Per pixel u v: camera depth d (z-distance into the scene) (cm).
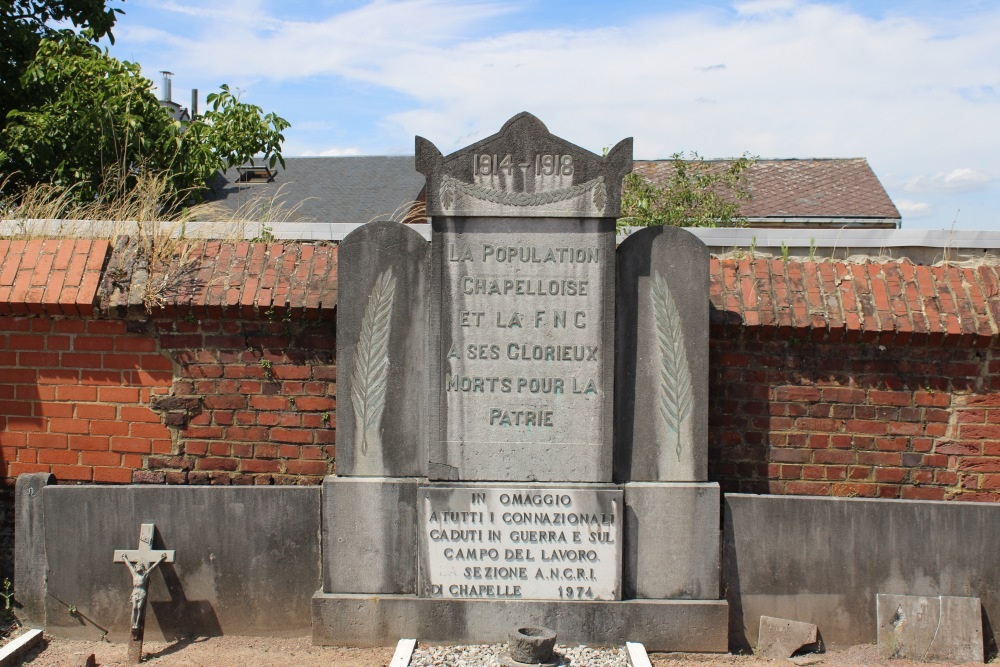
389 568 490
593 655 470
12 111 1134
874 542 489
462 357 480
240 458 532
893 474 521
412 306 489
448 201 474
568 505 481
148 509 496
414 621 486
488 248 477
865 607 490
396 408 491
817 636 491
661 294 486
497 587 485
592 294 478
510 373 480
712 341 525
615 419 489
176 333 529
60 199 643
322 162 2417
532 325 479
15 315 532
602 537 483
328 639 487
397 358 489
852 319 511
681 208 1102
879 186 2073
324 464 530
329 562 490
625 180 1122
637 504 486
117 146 1097
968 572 485
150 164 1084
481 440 482
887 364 520
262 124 1150
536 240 477
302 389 528
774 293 523
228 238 567
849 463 523
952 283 527
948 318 510
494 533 483
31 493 502
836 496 514
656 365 488
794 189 2053
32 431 536
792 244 561
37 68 1202
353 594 490
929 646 480
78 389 533
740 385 525
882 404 521
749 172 2138
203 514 497
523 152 471
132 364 531
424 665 452
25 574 502
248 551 498
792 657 482
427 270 488
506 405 481
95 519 497
